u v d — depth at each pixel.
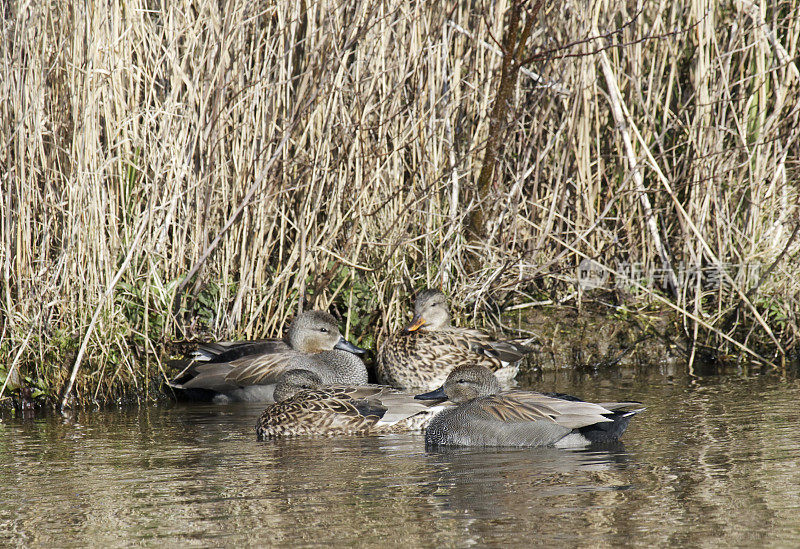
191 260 14.30
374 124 14.91
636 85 15.40
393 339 14.59
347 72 14.50
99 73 13.23
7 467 9.53
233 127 14.20
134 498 8.26
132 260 13.95
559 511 7.53
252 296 14.35
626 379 14.14
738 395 12.41
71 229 13.09
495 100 14.45
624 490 8.07
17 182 13.05
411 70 14.83
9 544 7.12
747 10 15.16
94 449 10.38
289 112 14.61
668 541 6.78
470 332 14.60
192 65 13.85
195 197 14.30
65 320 13.30
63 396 13.09
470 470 9.01
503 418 10.28
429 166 14.98
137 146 13.74
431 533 7.09
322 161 14.30
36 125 13.06
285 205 14.84
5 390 12.94
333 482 8.66
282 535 7.16
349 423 11.39
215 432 11.38
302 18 14.88
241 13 13.75
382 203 14.79
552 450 9.91
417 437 11.15
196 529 7.35
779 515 7.25
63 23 13.38
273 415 11.26
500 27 15.13
